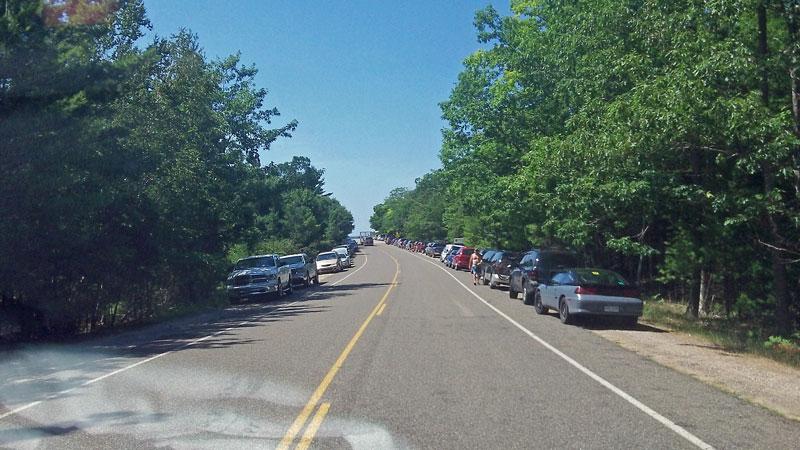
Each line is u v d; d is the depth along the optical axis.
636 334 14.49
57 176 14.44
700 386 8.87
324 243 72.75
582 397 8.11
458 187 38.34
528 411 7.39
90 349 14.19
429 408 7.54
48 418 7.44
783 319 14.01
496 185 30.81
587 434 6.46
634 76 16.28
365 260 70.19
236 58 35.50
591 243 23.78
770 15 13.71
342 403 7.83
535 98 28.45
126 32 20.83
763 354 11.91
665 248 21.53
